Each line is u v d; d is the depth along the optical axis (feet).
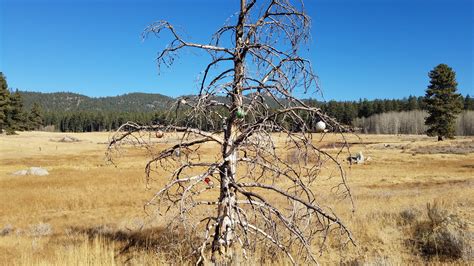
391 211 40.78
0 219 51.90
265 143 17.20
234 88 18.60
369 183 88.58
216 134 20.12
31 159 172.45
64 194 73.05
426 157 161.27
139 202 64.23
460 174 106.42
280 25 18.85
